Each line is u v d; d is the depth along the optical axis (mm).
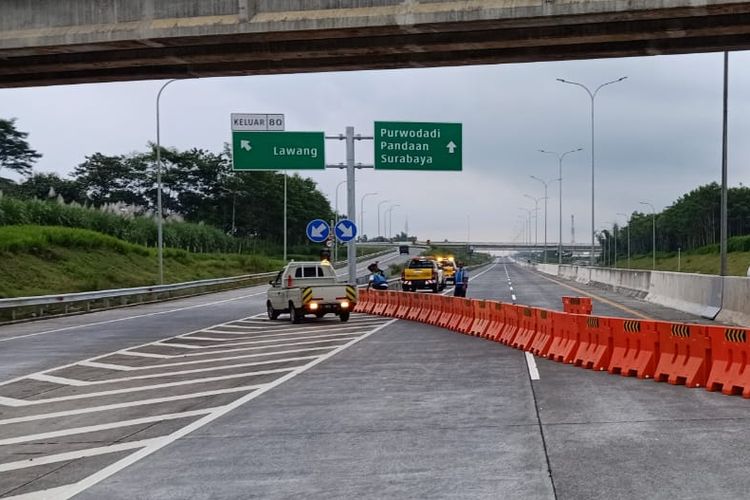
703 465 6746
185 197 102312
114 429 9102
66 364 15492
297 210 122875
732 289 21922
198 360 15609
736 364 10391
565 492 6055
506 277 72750
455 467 6902
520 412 9359
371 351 16375
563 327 14664
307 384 12008
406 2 18625
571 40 19641
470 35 19922
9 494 6469
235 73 24234
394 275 68500
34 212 57781
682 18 18469
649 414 9062
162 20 20312
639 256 182000
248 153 31281
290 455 7531
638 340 12305
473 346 17250
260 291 51344
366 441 8039
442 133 31016
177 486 6562
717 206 152375
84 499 6258
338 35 19672
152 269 56844
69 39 20719
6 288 37906
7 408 10828
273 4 19625
